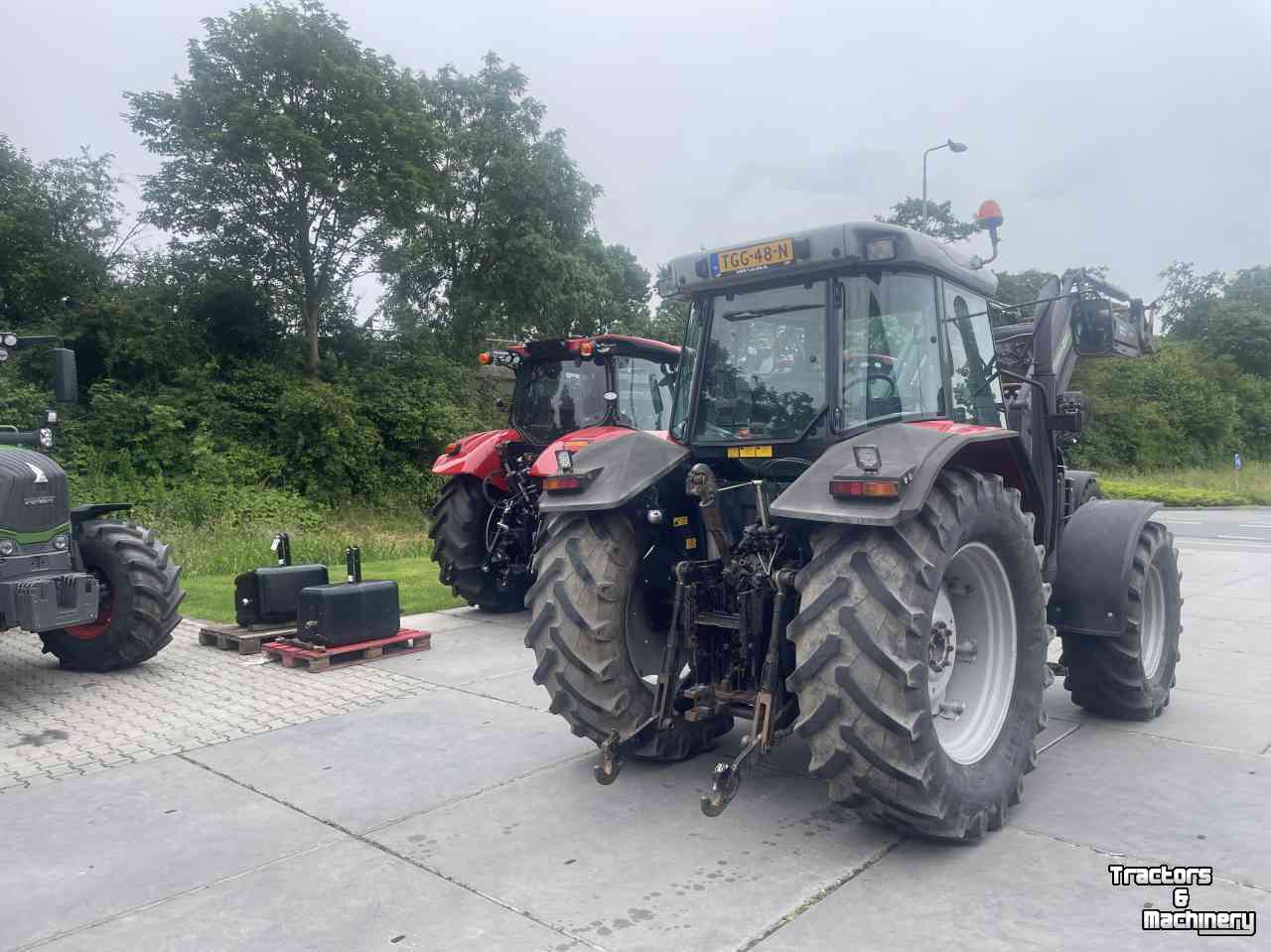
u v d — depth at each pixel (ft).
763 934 8.14
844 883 9.13
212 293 59.88
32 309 56.08
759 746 9.93
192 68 58.65
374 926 8.47
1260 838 10.02
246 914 8.75
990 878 9.16
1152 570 15.05
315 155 58.54
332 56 62.54
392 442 66.28
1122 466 121.08
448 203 78.48
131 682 18.19
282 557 22.70
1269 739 13.70
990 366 13.51
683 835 10.40
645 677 13.19
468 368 76.02
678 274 12.49
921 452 9.62
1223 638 21.29
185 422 56.54
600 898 8.91
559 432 25.21
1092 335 14.73
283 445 59.47
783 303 11.93
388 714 15.67
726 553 11.01
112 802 11.76
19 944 8.27
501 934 8.26
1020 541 11.02
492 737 14.29
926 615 9.14
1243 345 177.58
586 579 11.55
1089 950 7.77
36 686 17.99
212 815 11.28
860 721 9.09
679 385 13.12
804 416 11.58
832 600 9.33
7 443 18.72
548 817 11.01
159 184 58.70
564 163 84.38
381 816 11.14
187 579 32.58
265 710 16.06
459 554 24.84
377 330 73.26
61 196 59.21
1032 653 11.35
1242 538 49.32
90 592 17.44
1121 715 14.65
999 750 10.63
